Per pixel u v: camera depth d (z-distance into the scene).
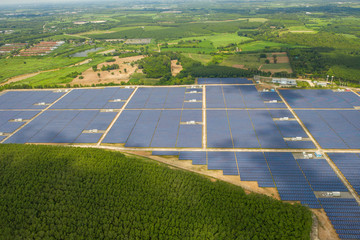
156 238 97.06
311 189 116.19
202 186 117.19
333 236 96.00
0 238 101.69
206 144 153.00
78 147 150.38
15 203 114.44
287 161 134.88
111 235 99.06
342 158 134.25
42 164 136.00
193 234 97.69
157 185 118.62
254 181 124.12
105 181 122.75
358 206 106.50
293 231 95.75
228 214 104.19
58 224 105.50
